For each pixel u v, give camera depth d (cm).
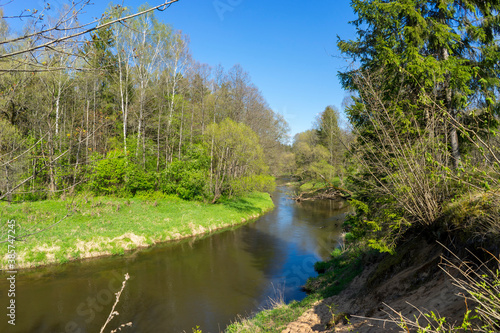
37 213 1533
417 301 470
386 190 586
